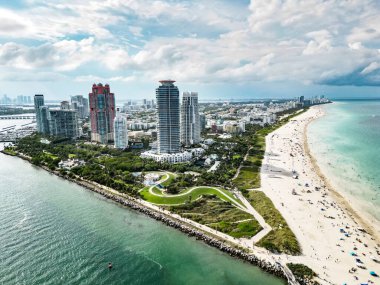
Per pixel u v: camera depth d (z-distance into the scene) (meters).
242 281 182.88
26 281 179.00
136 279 184.25
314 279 179.12
